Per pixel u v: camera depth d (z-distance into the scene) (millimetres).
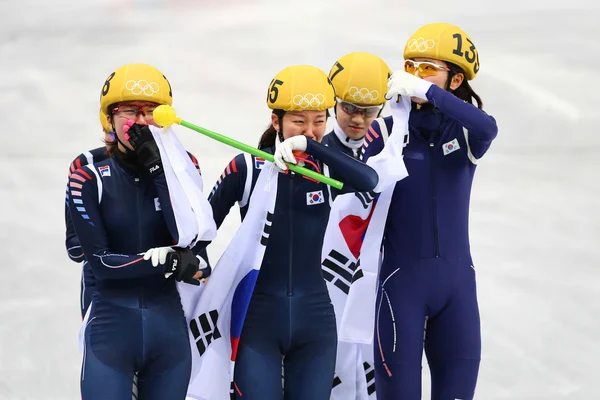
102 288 15023
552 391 20203
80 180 14992
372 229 16844
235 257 15523
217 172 30891
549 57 39250
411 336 16359
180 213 14719
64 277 25750
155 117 14797
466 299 16656
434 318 16766
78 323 23312
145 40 42125
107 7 45625
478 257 26438
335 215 17375
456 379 16500
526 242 27375
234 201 15906
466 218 17062
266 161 15555
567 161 32594
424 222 16641
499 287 24891
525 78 37781
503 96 36625
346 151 19156
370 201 16781
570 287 24938
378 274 17125
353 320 17172
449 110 16078
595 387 20391
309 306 15578
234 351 15422
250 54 40219
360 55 19031
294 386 15562
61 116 36656
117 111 15156
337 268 17469
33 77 39594
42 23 44344
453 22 42250
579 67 38531
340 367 17906
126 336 14742
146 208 15141
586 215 29078
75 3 46281
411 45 16953
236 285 15594
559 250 26922
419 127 16875
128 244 15070
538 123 35000
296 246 15609
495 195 30328
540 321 23266
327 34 41469
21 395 20078
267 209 15406
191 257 14664
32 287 25188
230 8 44781
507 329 22875
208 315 15625
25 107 37406
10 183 31703
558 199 30078
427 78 16875
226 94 37094
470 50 16969
